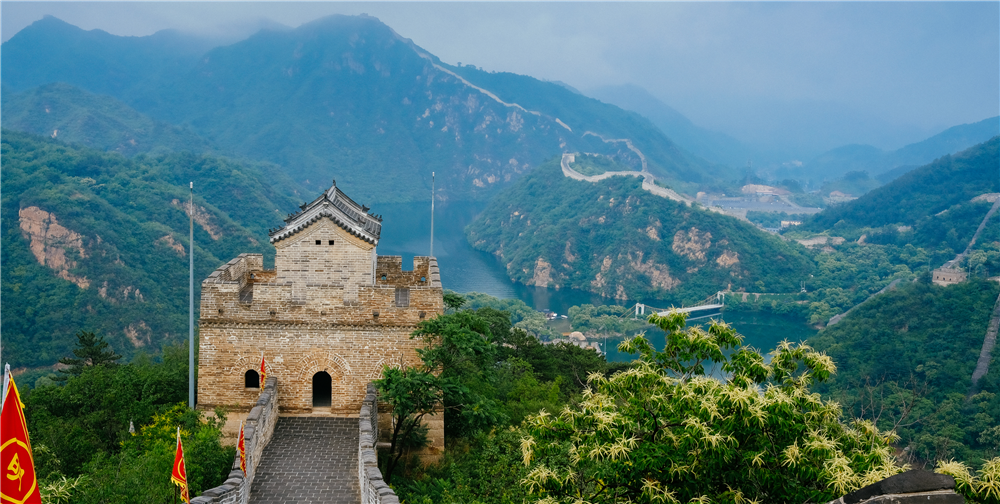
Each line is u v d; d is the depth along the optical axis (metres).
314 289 42.00
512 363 72.19
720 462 21.05
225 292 41.69
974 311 139.38
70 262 163.00
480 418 40.94
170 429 37.91
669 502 21.11
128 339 152.50
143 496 29.53
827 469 19.73
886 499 14.05
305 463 36.22
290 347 42.22
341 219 42.72
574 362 88.56
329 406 43.12
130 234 182.25
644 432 23.28
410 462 41.91
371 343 42.47
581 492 24.05
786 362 25.72
